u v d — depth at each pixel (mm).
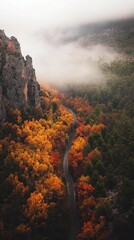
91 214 137500
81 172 172125
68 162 186250
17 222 132750
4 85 187250
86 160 176000
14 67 195625
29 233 128250
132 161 146750
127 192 131875
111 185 148625
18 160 158750
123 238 116438
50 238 130750
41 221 137125
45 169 163875
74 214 147375
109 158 165000
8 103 187625
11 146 166875
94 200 144250
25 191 145375
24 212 136500
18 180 149875
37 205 139000
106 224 127938
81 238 128125
